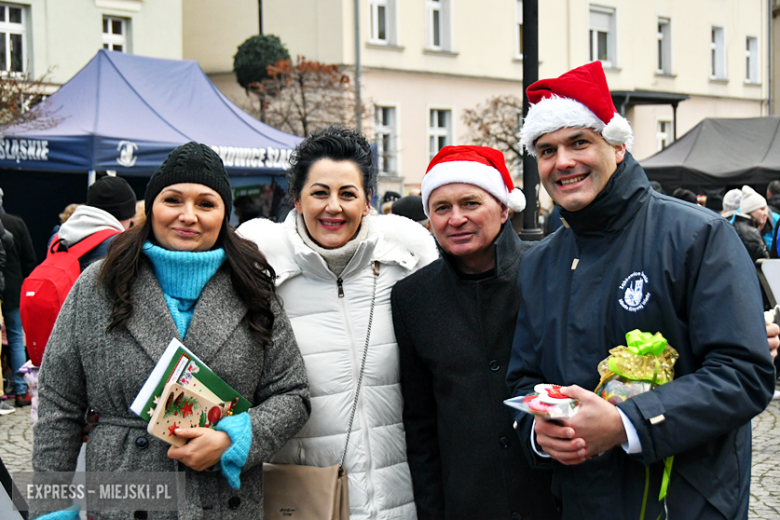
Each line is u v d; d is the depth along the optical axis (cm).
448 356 229
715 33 2759
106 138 754
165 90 919
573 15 2361
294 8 1989
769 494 434
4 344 639
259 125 980
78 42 1655
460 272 238
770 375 163
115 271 198
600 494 178
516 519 221
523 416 197
